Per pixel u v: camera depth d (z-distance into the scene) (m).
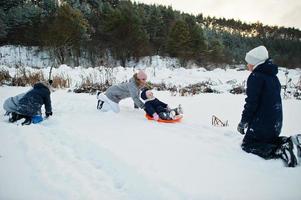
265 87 3.81
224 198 2.69
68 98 8.01
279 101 3.87
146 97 5.88
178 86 13.87
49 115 5.61
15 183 2.96
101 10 44.78
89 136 4.38
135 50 38.31
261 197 2.72
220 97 9.44
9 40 40.00
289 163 3.45
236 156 3.75
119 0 54.62
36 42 39.12
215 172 3.24
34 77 11.47
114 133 4.58
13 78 11.30
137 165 3.32
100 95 6.40
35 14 40.81
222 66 44.16
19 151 3.79
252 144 3.91
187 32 40.38
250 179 3.08
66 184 2.96
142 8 50.59
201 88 13.07
